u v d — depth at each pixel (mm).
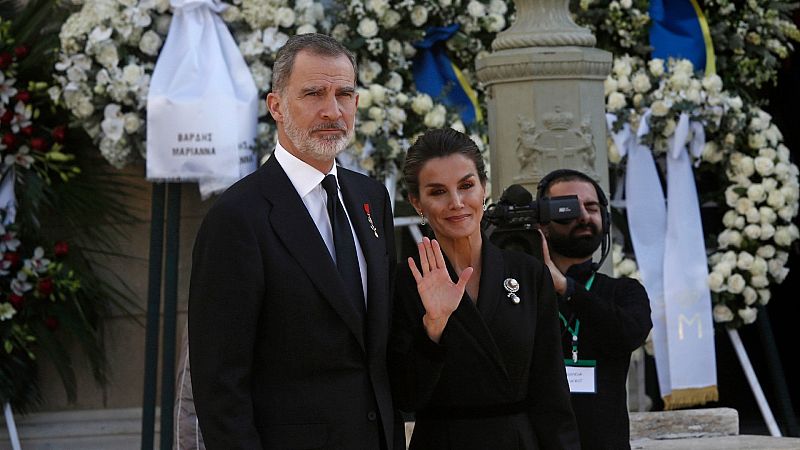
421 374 9078
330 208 9344
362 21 17984
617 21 19375
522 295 9609
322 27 18203
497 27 18719
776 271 19453
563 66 12906
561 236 11250
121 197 19156
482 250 9734
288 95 9156
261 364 8898
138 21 17219
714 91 18922
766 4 20281
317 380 8891
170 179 17078
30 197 18141
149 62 17594
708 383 18719
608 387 10695
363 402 8992
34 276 18172
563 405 9531
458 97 18953
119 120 17281
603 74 13164
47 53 17984
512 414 9453
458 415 9391
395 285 9664
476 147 9633
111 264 19266
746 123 19406
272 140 17500
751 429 22219
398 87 18250
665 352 18875
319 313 8898
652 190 19016
